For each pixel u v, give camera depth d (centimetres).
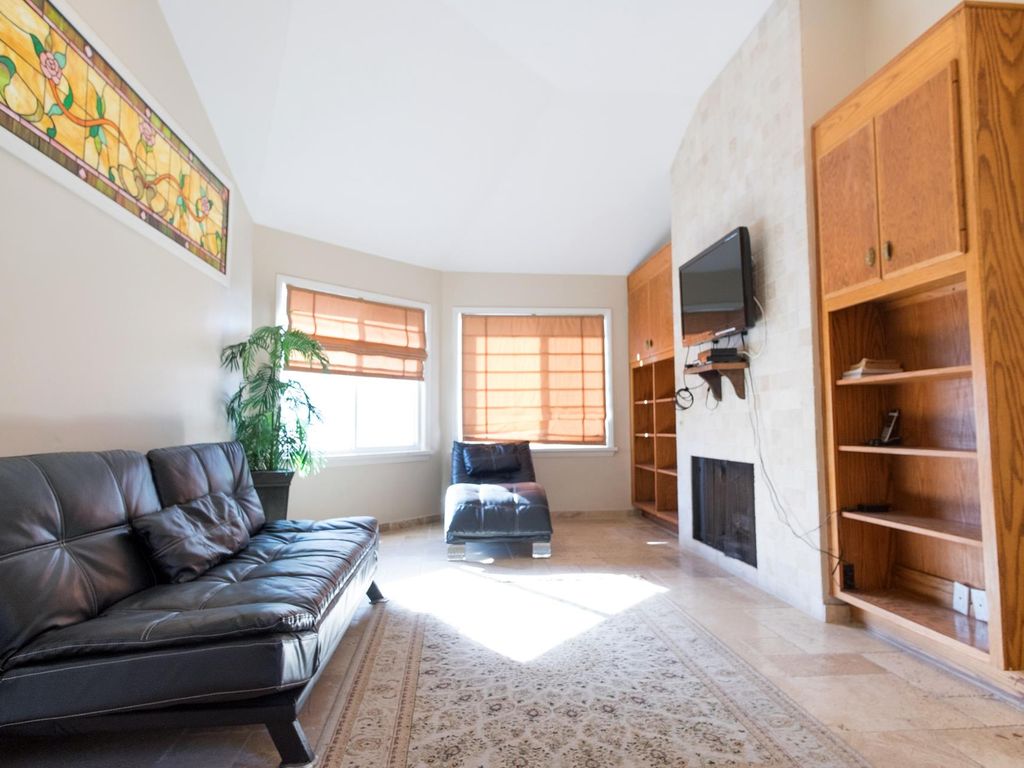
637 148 457
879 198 240
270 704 157
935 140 211
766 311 321
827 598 275
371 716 188
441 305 589
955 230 201
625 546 451
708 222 395
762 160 327
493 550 439
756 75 334
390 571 377
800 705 194
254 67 341
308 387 482
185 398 319
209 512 243
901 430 265
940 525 225
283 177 421
